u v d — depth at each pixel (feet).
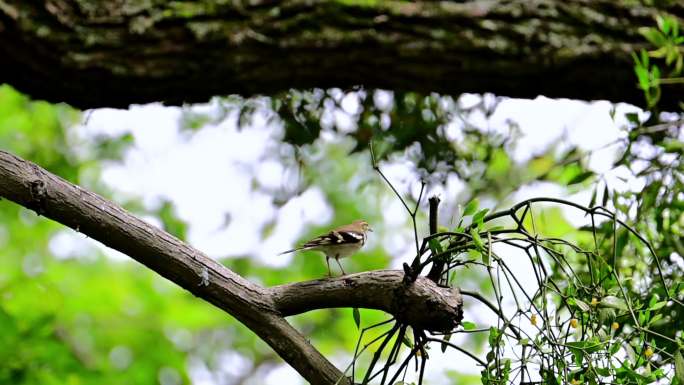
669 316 29.14
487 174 42.50
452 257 23.85
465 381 58.13
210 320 62.69
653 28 29.68
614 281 23.66
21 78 30.60
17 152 60.95
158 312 61.93
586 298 22.88
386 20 30.94
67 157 62.13
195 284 24.07
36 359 41.98
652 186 32.27
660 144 31.40
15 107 61.52
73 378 43.91
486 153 40.65
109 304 61.46
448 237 23.08
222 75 30.91
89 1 30.04
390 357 23.52
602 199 32.24
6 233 62.95
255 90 31.96
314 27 30.78
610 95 33.27
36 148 61.46
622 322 25.38
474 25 31.30
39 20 29.27
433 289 23.30
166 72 30.35
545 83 32.53
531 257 22.98
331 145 59.93
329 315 64.18
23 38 29.09
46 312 45.85
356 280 23.94
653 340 23.91
